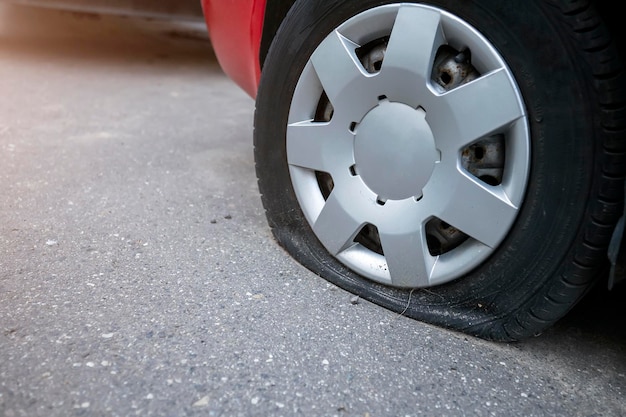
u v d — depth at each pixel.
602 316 1.82
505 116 1.42
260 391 1.33
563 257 1.42
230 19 2.24
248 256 2.01
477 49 1.45
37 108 3.86
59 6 5.21
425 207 1.58
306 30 1.75
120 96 4.46
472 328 1.61
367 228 1.80
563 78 1.34
